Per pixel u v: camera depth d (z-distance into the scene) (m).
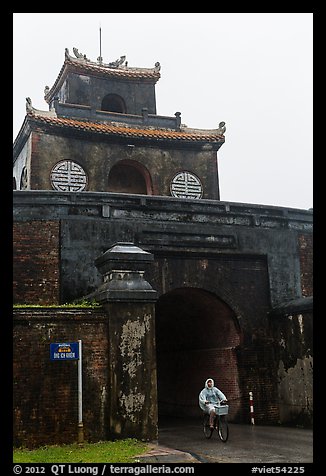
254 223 16.94
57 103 22.33
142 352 11.42
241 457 10.09
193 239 15.86
